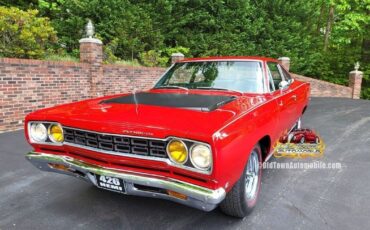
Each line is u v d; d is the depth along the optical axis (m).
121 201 3.00
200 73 3.61
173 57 11.20
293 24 15.38
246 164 2.43
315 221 2.62
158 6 12.33
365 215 2.73
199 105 2.51
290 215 2.72
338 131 6.19
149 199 3.04
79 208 2.86
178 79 3.68
